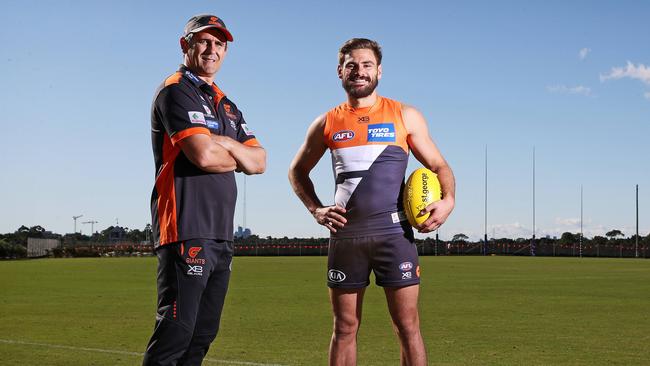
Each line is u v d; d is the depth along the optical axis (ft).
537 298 42.06
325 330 27.22
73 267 89.86
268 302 39.42
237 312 33.91
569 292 46.73
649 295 44.29
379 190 15.31
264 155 14.24
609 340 24.67
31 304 38.37
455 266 93.66
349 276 15.46
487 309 35.40
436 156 15.98
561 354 21.70
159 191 13.32
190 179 13.19
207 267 13.07
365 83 15.58
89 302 39.70
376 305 37.70
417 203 15.10
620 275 69.51
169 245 13.01
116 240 211.41
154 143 13.61
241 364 20.01
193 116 13.05
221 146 13.24
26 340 24.64
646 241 189.06
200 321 13.78
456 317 31.83
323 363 20.18
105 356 21.29
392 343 23.98
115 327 28.30
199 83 13.73
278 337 25.35
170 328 12.76
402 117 15.81
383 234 15.17
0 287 52.39
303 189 16.66
